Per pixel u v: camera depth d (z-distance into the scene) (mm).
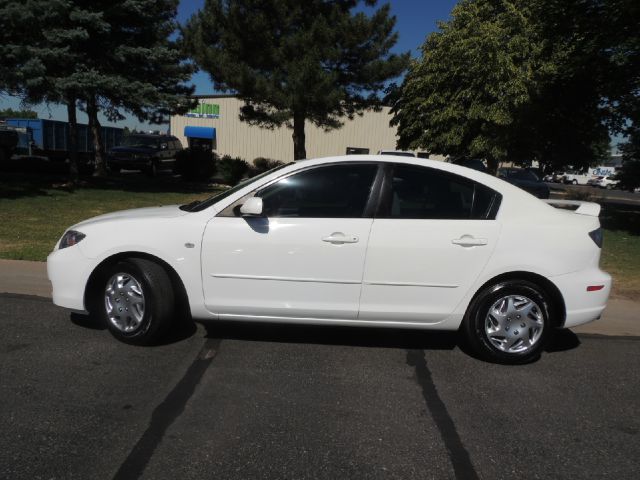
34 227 9906
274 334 5137
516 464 3094
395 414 3648
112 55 15484
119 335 4691
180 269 4496
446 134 23016
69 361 4320
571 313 4477
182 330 5152
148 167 24500
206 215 4539
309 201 4527
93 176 22047
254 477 2879
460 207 4516
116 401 3676
